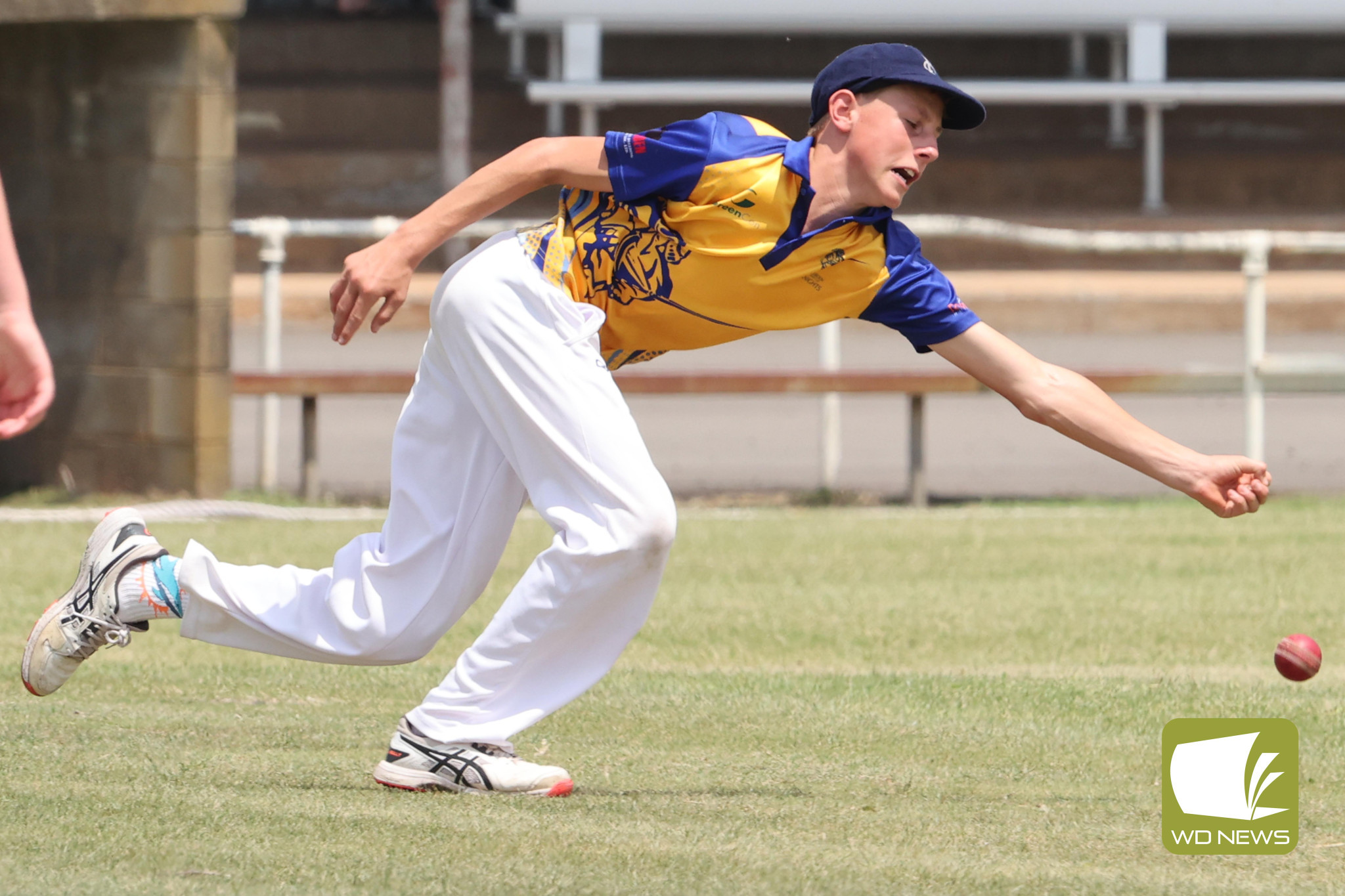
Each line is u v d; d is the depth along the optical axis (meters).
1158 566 26.61
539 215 67.88
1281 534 29.42
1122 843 12.52
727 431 42.31
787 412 45.38
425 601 13.77
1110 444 13.82
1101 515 31.62
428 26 81.44
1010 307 59.19
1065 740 16.28
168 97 30.69
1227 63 79.19
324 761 14.73
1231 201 72.88
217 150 30.80
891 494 34.31
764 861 11.68
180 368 31.03
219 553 26.14
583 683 13.53
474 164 71.00
